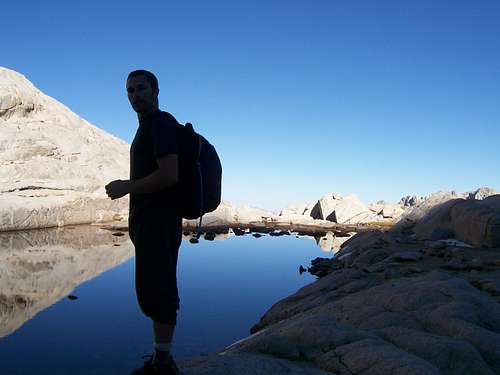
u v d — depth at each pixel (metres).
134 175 2.93
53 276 13.21
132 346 7.35
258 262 17.78
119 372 6.25
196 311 9.99
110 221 34.84
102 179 39.31
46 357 6.77
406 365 3.33
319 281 10.42
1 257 16.53
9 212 26.84
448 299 5.27
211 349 7.40
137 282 2.90
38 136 36.50
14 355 6.85
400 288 6.04
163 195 2.90
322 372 3.55
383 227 38.41
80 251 18.70
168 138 2.77
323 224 40.00
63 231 27.78
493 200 17.84
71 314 9.21
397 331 4.29
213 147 3.20
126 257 17.22
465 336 4.26
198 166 2.93
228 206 41.34
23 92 38.06
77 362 6.57
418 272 9.65
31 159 34.72
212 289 12.49
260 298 11.47
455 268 9.85
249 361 3.46
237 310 10.15
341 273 10.53
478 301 5.23
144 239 2.88
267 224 39.00
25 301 10.21
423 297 5.40
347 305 6.20
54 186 32.88
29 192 30.92
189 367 3.35
